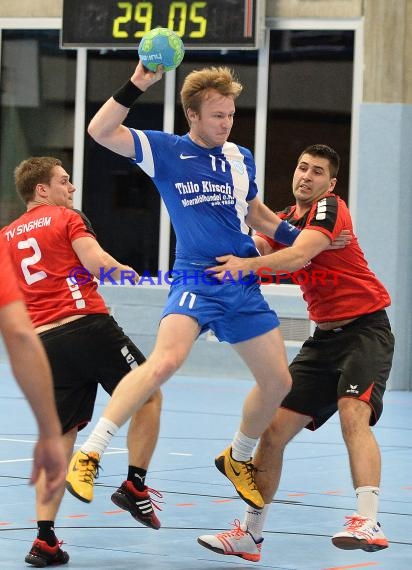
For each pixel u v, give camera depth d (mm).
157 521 10609
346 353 10703
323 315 10984
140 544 10930
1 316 5445
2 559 10117
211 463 16172
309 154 11383
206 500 13219
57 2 31578
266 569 10062
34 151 31938
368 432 10250
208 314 9742
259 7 29016
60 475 5477
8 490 13477
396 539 11312
